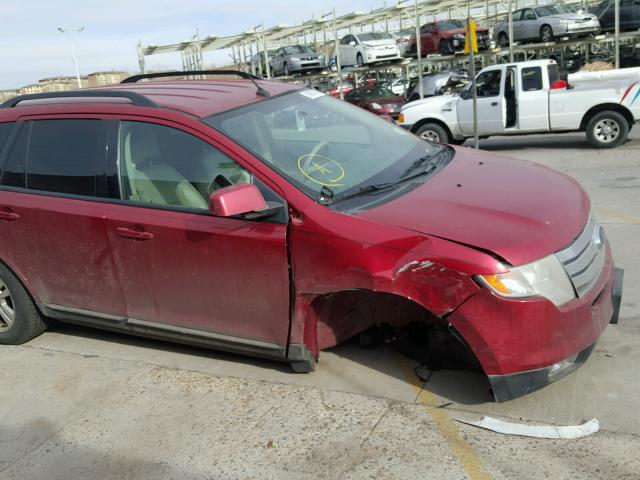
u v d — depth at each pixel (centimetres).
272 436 329
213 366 413
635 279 490
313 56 3016
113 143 397
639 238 599
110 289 411
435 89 2375
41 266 433
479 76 1355
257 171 351
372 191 354
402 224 317
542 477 276
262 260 348
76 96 431
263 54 3453
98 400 387
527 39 2514
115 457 328
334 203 340
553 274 300
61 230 411
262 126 387
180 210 372
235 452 320
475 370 367
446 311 305
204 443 330
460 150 448
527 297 295
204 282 372
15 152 435
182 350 443
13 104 457
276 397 365
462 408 334
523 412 324
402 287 312
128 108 397
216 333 383
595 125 1227
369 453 306
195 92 426
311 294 340
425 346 379
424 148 438
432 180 369
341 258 323
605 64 2409
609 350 378
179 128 377
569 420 313
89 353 455
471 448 301
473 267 295
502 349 300
